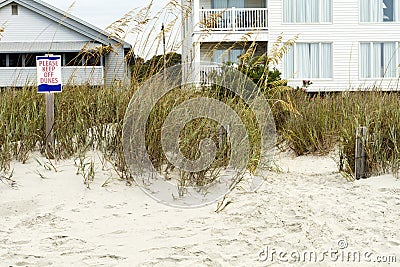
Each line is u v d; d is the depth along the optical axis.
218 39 24.06
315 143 10.54
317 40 25.25
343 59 25.34
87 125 8.07
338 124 10.24
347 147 8.43
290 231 5.56
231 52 24.98
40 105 8.35
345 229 5.60
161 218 5.97
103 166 7.43
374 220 5.89
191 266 4.59
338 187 7.62
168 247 5.05
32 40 30.81
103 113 7.93
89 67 24.41
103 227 5.66
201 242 5.19
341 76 25.33
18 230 5.55
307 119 10.86
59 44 30.28
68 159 7.90
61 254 4.89
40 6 30.53
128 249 5.02
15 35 30.77
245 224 5.77
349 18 25.28
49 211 6.08
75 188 6.77
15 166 7.51
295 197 6.86
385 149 8.05
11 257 4.80
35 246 5.09
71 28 30.55
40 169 7.40
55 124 8.06
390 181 7.61
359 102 10.82
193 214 6.14
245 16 25.36
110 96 8.05
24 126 7.79
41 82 7.80
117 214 6.06
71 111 8.26
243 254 4.89
